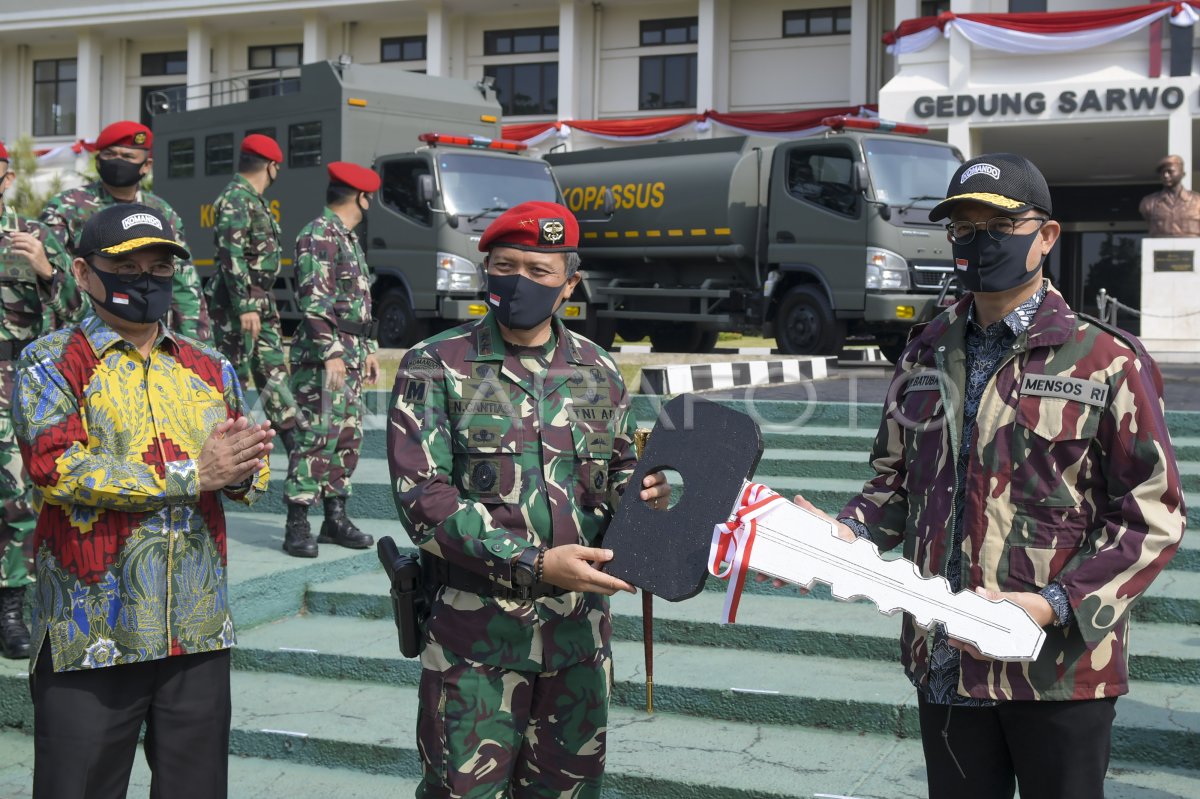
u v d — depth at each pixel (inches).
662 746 164.6
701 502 102.3
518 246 110.8
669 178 613.0
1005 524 101.0
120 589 118.5
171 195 731.4
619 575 103.6
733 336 895.1
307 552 231.8
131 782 169.0
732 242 586.6
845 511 112.9
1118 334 101.1
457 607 112.7
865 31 1052.5
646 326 681.0
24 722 184.1
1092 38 759.7
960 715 104.3
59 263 190.5
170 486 117.4
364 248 610.5
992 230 100.9
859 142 527.5
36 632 120.6
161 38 1305.4
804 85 1094.4
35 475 117.6
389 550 120.8
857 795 148.0
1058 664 99.0
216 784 125.3
